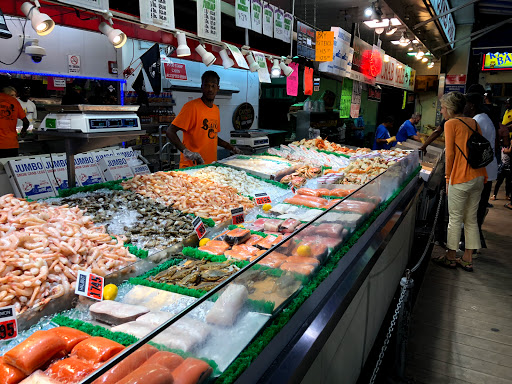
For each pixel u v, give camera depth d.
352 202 2.29
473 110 4.57
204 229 2.16
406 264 4.04
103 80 5.61
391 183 3.31
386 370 2.58
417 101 12.98
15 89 4.87
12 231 1.59
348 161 4.56
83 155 3.52
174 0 2.89
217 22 3.17
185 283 1.64
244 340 1.24
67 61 5.11
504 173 7.62
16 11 2.45
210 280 1.66
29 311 1.33
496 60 11.76
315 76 6.47
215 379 1.10
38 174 3.18
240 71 7.20
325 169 4.26
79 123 2.42
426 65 12.14
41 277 1.41
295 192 3.20
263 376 1.22
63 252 1.58
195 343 1.05
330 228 2.00
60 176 3.31
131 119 2.72
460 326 3.21
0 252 1.44
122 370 0.87
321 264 1.86
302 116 7.62
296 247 1.65
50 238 1.61
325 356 1.65
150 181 2.72
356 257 2.19
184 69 5.20
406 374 2.58
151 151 5.68
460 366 2.70
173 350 1.00
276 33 4.05
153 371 0.91
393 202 3.39
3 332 1.25
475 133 3.85
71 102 5.17
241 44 3.96
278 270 1.44
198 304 1.09
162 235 2.06
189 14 3.06
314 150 4.86
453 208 4.14
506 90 13.48
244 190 3.03
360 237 2.37
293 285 1.57
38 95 5.38
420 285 3.93
